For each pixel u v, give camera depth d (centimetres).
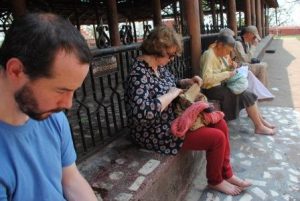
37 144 114
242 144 389
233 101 418
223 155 276
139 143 273
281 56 1253
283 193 290
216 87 408
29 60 91
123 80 296
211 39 556
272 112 507
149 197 223
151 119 241
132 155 263
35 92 96
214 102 404
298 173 322
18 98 97
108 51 265
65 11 1238
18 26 93
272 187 299
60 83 96
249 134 415
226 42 388
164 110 266
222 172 292
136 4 1373
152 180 229
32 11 100
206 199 285
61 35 93
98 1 1166
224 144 272
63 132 129
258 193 290
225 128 287
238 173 326
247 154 365
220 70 405
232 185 291
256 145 385
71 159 138
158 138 264
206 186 305
